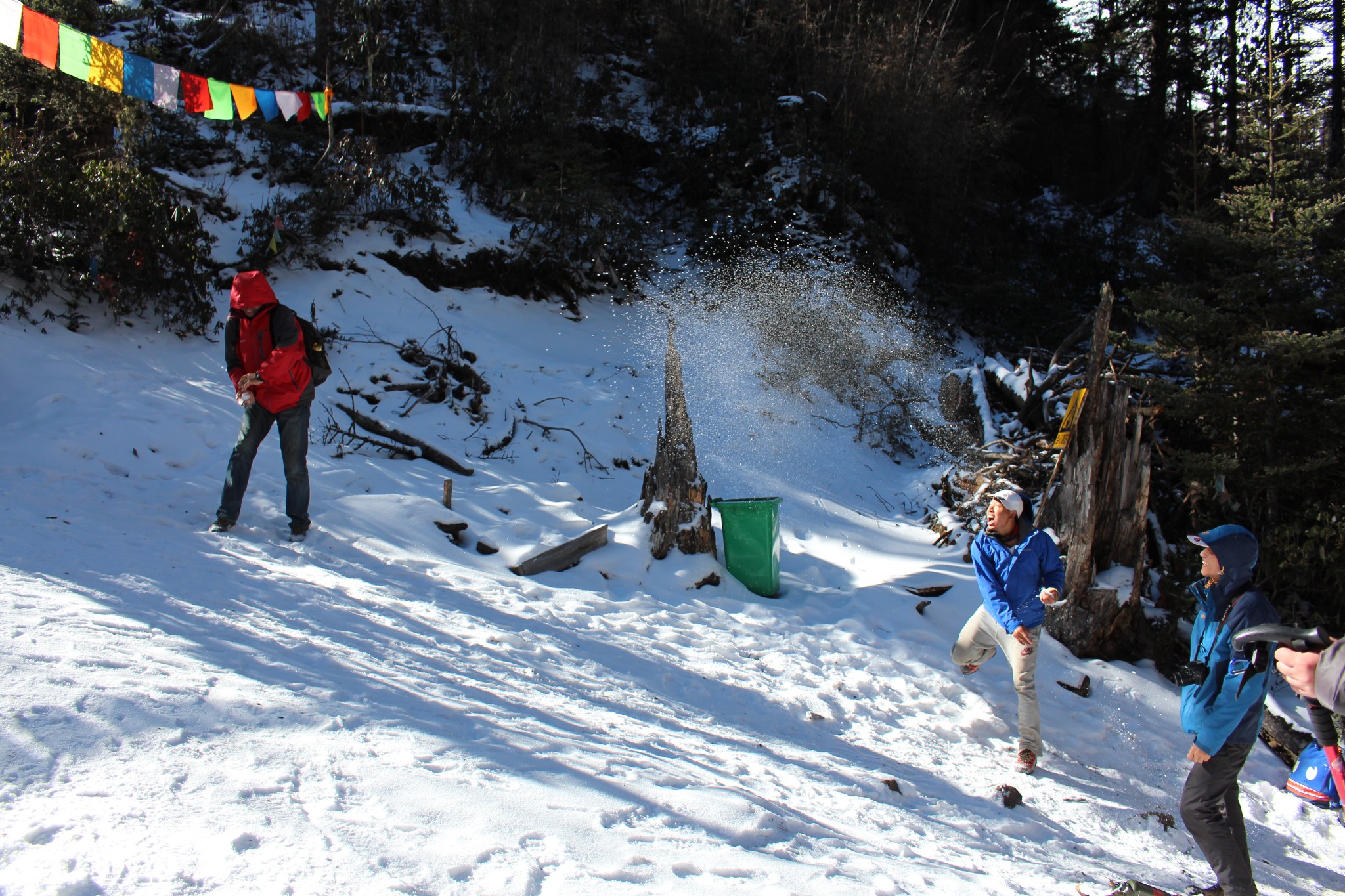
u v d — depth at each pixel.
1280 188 10.72
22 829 1.70
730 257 15.35
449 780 2.26
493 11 15.55
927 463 12.16
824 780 3.73
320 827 1.87
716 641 5.87
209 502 6.45
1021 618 5.02
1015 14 24.89
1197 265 12.15
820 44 18.91
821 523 9.49
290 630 3.79
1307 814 5.16
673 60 18.34
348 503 6.83
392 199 12.25
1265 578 9.30
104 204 8.95
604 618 5.83
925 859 2.95
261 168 12.21
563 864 1.91
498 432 9.66
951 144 17.97
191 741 2.20
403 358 10.17
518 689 3.84
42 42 5.75
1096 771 5.21
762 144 16.78
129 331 9.22
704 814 2.51
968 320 16.70
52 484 6.02
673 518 7.08
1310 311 10.45
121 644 2.88
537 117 14.70
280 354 5.74
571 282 13.69
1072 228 20.39
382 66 14.59
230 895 1.58
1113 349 11.32
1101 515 7.06
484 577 6.17
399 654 3.87
